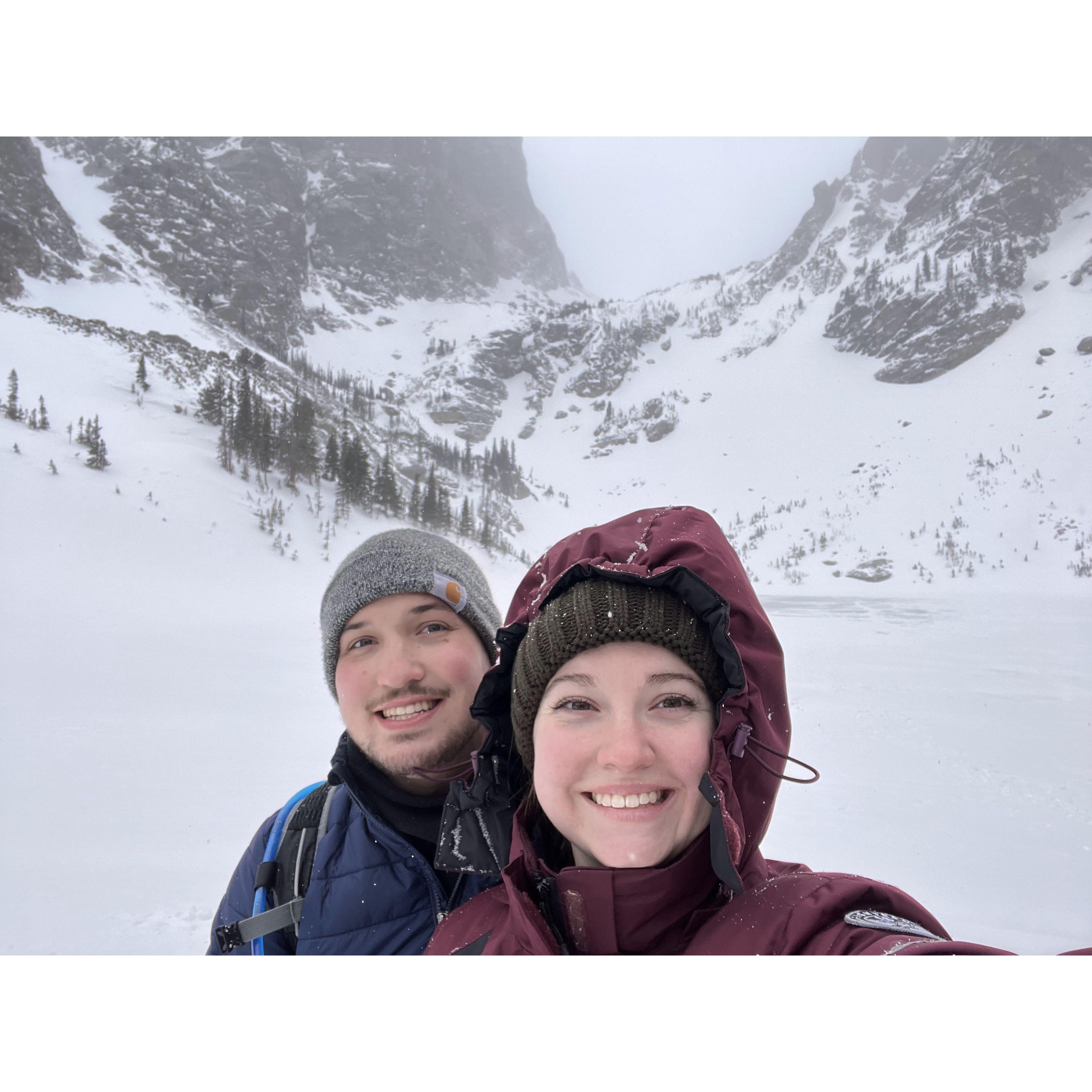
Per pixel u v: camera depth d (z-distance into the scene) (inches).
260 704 429.4
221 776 283.4
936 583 2122.3
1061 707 488.7
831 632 1033.5
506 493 3314.5
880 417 4141.2
